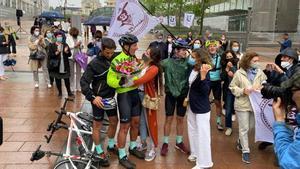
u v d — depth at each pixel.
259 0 32.94
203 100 5.28
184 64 5.75
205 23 38.59
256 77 6.00
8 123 7.54
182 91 5.80
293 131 2.29
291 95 2.33
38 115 8.20
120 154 5.56
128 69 5.14
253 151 6.47
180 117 6.08
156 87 5.79
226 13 33.72
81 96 10.32
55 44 9.66
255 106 5.99
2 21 41.28
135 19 6.95
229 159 6.04
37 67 11.31
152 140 5.90
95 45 10.65
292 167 2.06
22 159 5.68
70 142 5.54
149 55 5.56
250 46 26.95
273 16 32.91
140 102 5.78
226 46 11.07
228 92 7.13
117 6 6.90
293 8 33.34
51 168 5.39
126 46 5.19
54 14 31.03
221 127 7.58
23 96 10.16
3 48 12.59
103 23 17.92
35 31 11.45
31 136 6.73
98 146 5.42
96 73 5.24
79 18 22.00
